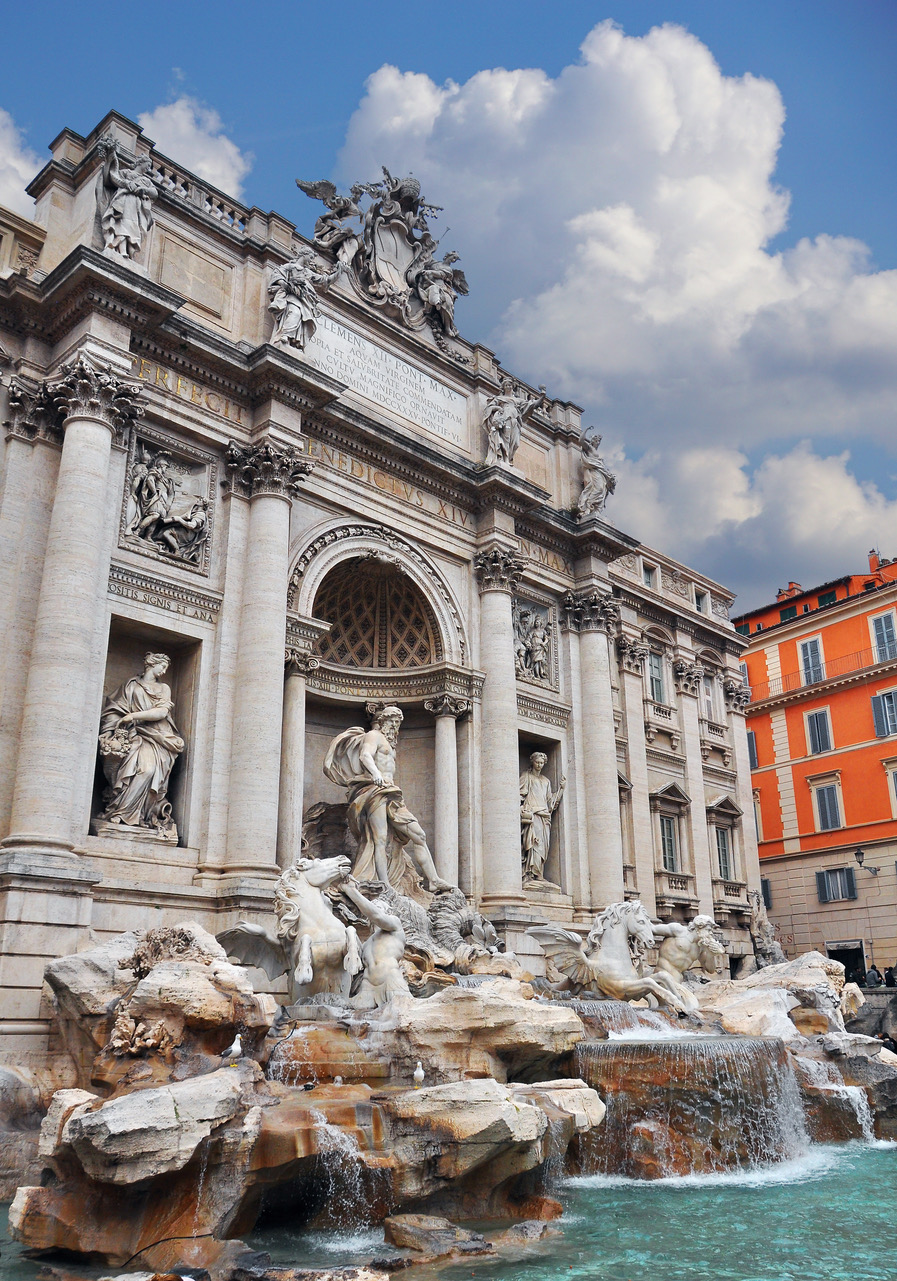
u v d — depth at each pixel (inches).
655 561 1802.4
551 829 1365.7
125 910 866.8
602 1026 850.1
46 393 935.7
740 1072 737.6
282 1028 661.3
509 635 1290.6
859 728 2069.4
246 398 1086.4
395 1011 682.2
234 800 957.2
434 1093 557.6
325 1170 518.9
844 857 2046.0
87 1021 633.6
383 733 1138.7
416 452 1232.8
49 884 785.6
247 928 788.0
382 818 1078.4
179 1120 466.9
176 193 1099.3
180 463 1041.5
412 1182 529.3
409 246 1382.9
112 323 951.0
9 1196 611.8
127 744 920.9
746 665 2343.8
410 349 1322.6
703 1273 457.4
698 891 1648.6
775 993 996.6
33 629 895.1
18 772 826.8
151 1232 460.8
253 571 1026.1
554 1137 593.6
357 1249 486.3
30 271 994.1
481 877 1196.5
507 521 1336.1
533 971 1152.2
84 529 880.3
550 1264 470.0
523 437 1496.1
